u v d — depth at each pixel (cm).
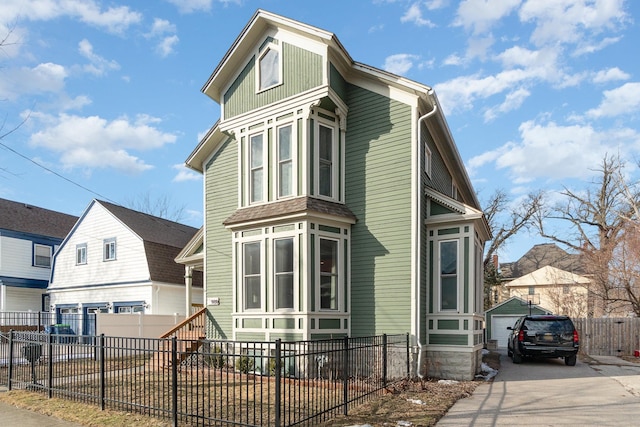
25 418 706
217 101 1362
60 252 2345
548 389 910
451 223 1105
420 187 1093
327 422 629
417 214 1076
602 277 2481
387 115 1142
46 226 2695
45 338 1020
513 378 1073
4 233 2386
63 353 1007
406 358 1021
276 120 1181
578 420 655
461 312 1066
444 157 1439
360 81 1189
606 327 1798
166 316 1878
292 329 1059
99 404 758
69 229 2850
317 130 1143
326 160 1166
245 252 1185
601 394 853
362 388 809
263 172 1197
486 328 2755
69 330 1725
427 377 1055
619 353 1755
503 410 717
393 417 658
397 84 1113
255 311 1133
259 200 1208
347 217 1133
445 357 1068
